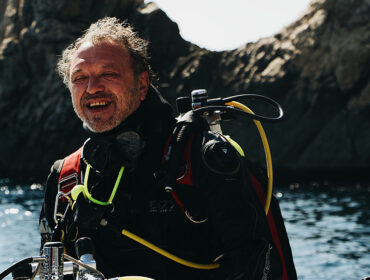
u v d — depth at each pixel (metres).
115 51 1.86
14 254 8.69
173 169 1.72
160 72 25.00
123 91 1.83
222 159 1.69
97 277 1.49
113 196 1.78
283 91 24.50
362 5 23.50
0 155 25.56
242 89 24.78
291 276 1.88
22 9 24.95
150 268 1.80
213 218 1.69
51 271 1.46
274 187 21.42
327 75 23.98
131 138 1.83
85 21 24.80
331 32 24.09
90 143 1.84
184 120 1.82
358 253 8.46
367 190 19.95
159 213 1.81
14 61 24.66
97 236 1.85
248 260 1.61
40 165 25.42
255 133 24.59
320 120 24.22
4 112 25.02
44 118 24.62
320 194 18.52
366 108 23.38
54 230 1.85
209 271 1.81
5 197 17.64
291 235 10.33
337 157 24.17
